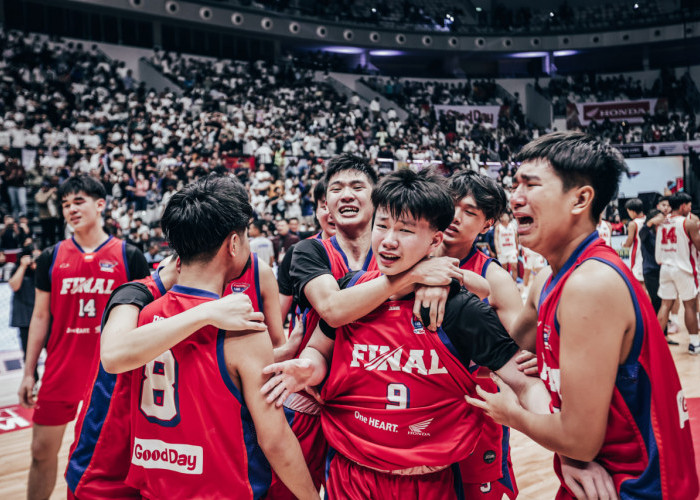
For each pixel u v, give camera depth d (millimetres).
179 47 19219
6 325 7102
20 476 3145
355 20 21359
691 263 5625
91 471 1397
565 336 1129
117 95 14773
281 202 12320
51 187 9984
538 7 24484
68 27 17156
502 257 10906
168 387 1265
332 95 19688
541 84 22766
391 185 1307
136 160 12234
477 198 1932
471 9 24391
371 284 1344
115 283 2672
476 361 1326
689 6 23031
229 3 18953
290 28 20297
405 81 21891
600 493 1130
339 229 1955
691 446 1190
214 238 1296
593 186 1189
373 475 1372
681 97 20781
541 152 1215
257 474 1292
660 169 18812
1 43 14055
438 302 1285
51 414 2561
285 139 15273
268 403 1272
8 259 9141
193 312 1198
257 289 1832
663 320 6027
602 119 21125
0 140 11445
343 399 1407
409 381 1328
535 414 1188
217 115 15102
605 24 22875
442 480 1375
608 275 1104
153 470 1288
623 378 1142
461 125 20328
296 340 1749
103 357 1226
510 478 2117
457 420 1344
